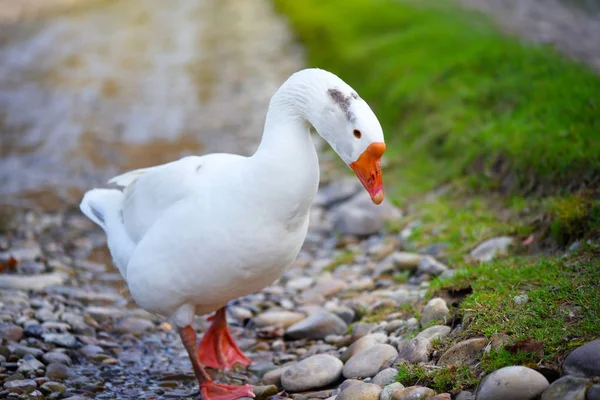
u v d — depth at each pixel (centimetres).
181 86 1194
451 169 667
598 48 1005
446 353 352
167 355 455
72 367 427
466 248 519
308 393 382
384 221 627
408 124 802
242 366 437
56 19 1786
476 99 760
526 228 501
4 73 1277
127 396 398
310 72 353
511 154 599
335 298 513
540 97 694
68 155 879
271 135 357
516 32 1088
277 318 486
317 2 1598
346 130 344
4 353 427
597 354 301
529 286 389
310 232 646
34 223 679
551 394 296
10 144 920
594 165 519
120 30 1662
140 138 946
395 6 1306
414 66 917
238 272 365
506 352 332
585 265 395
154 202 386
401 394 334
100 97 1137
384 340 409
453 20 1145
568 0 1436
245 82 1195
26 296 512
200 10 1911
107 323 491
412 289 489
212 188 362
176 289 373
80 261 602
